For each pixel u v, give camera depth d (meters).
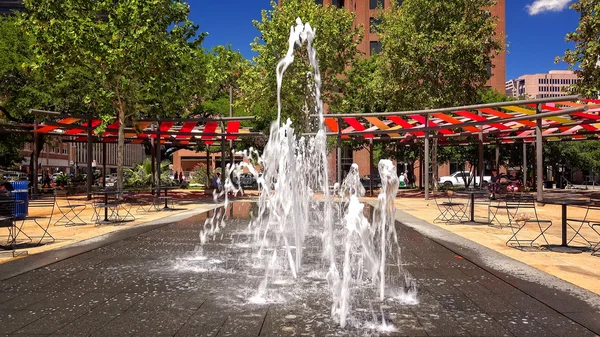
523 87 160.50
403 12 25.72
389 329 3.79
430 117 21.72
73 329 3.78
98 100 20.59
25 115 26.64
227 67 24.30
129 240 9.11
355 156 48.59
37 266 6.36
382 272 4.99
